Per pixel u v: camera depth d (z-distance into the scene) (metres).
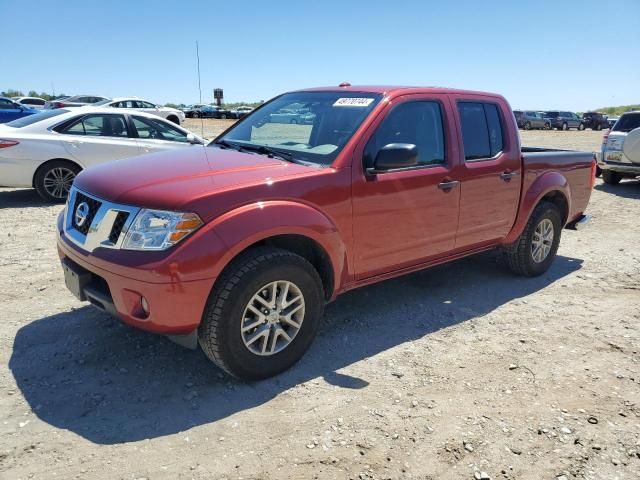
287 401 3.21
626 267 6.06
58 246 3.63
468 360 3.79
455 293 5.10
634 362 3.83
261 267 3.18
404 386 3.42
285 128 4.32
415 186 4.04
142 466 2.61
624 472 2.71
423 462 2.72
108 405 3.09
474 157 4.62
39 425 2.88
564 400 3.32
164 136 9.62
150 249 2.95
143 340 3.87
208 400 3.19
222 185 3.17
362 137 3.77
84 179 3.62
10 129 8.32
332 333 4.13
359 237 3.78
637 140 10.99
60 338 3.85
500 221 4.95
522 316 4.60
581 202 6.03
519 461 2.76
